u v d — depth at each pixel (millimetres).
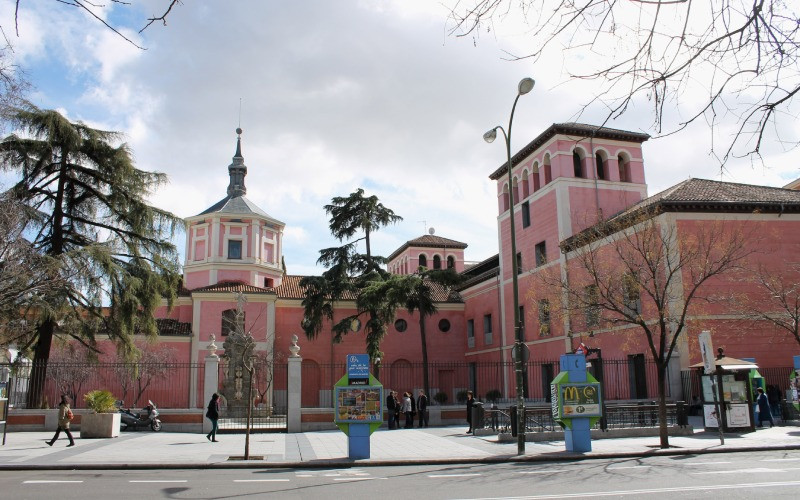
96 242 28391
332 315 39812
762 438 18547
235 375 34125
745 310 25641
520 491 10242
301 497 10000
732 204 27984
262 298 42062
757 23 3434
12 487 11117
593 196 36594
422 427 26656
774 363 27031
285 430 25328
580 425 16594
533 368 37531
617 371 27953
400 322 47938
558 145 36781
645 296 28219
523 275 39625
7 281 20000
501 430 21578
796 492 9578
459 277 36312
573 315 27328
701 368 21641
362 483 11734
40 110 26609
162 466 14719
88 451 17516
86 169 28859
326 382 44312
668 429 20016
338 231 38656
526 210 40656
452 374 47781
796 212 28859
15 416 24906
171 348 39344
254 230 44844
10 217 20047
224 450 18016
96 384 37312
